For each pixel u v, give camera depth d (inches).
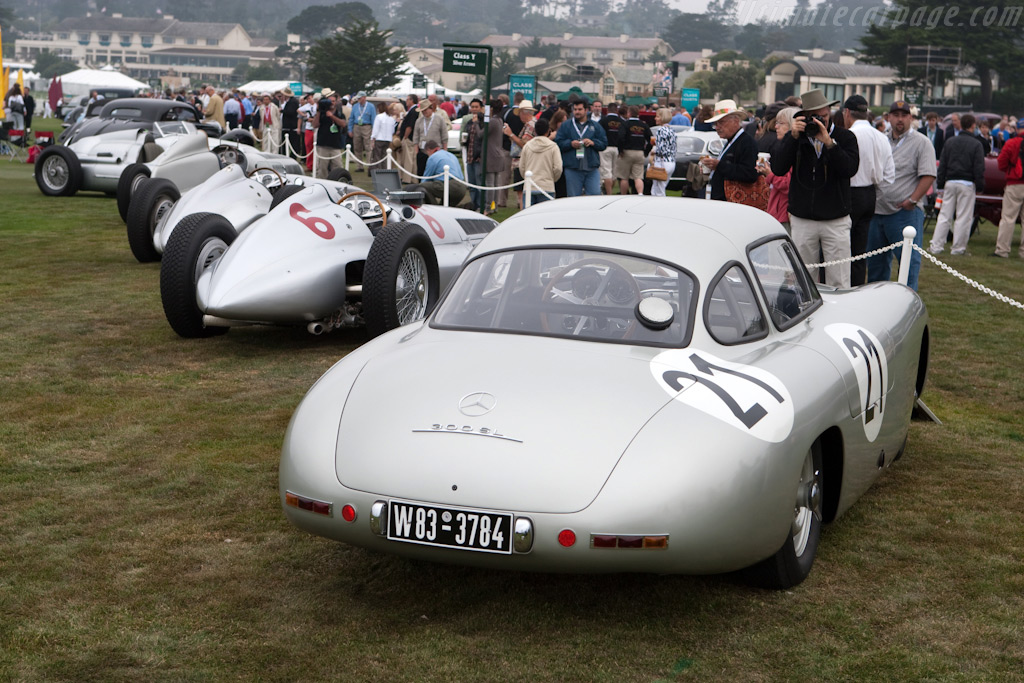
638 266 161.5
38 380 267.7
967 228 561.3
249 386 265.9
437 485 130.3
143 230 447.8
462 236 342.6
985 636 141.0
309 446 142.3
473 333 159.5
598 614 146.3
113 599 148.9
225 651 134.6
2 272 429.1
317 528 138.9
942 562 166.4
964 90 3117.6
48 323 334.6
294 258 289.6
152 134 676.7
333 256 295.4
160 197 458.3
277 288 283.0
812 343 167.5
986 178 608.7
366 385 150.2
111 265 450.6
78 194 753.0
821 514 169.0
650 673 130.5
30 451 213.9
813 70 4923.7
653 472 128.8
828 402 154.3
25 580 154.6
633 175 681.6
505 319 160.4
